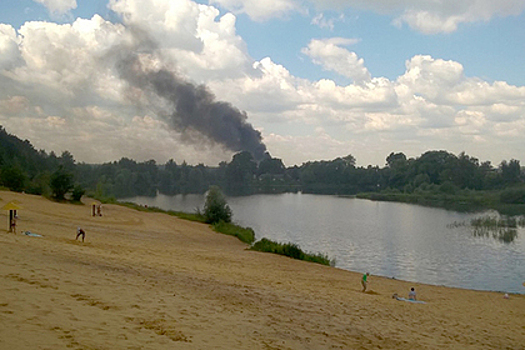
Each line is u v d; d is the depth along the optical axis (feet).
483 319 72.54
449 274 138.51
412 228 248.93
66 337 25.00
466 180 536.83
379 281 110.63
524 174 587.27
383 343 42.47
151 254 91.40
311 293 69.46
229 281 66.28
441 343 47.65
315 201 461.37
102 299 36.40
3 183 263.90
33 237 80.89
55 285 37.83
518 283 128.26
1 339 22.45
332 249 181.16
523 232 232.53
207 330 33.71
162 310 37.11
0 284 34.17
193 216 251.19
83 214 192.85
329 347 36.78
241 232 203.51
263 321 41.24
